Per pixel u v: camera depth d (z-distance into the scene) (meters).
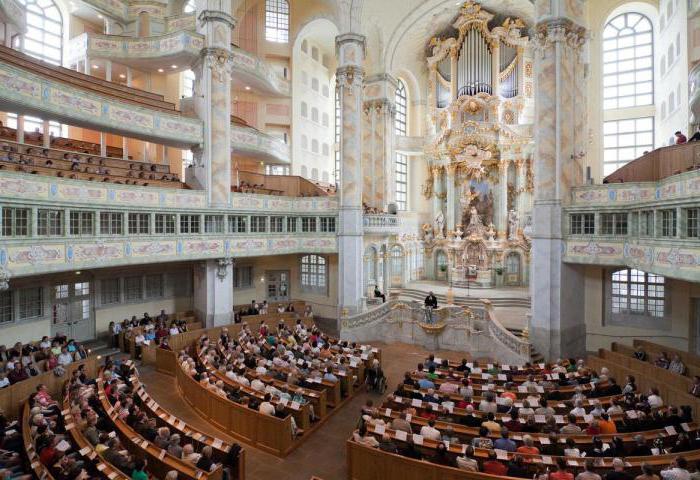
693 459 9.66
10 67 16.84
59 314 22.28
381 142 35.00
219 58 25.72
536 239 22.33
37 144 23.55
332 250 29.45
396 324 26.05
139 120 22.47
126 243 20.86
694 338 20.75
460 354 23.75
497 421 12.27
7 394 13.70
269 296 33.22
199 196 24.73
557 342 21.72
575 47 22.38
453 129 37.69
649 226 17.72
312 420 14.48
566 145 21.84
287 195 31.61
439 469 9.73
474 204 38.31
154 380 18.80
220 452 11.34
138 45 26.59
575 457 9.69
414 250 38.41
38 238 17.02
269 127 35.97
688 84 21.80
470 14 36.50
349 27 29.28
